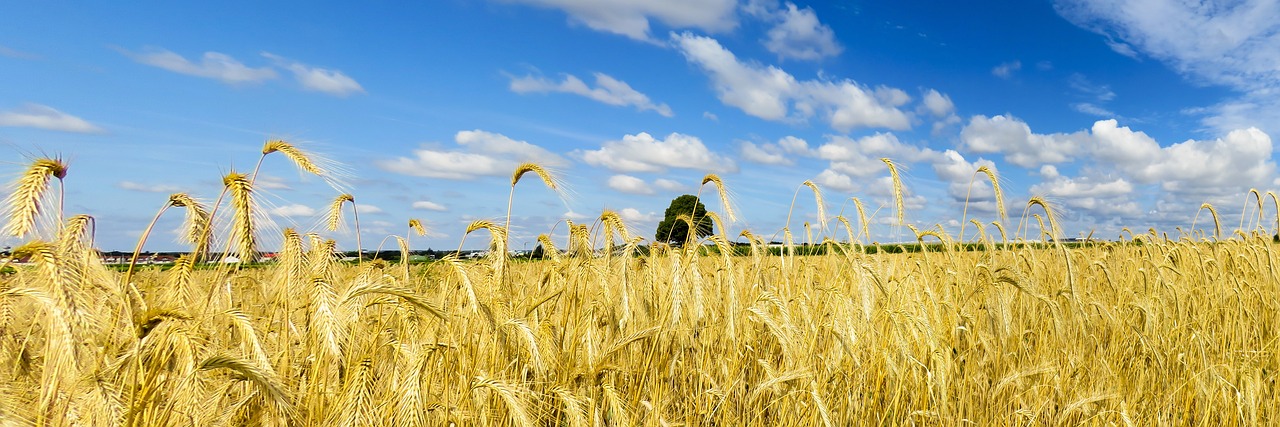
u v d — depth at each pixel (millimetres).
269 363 3611
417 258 6293
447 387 4086
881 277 5777
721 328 5980
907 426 5359
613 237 5531
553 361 4738
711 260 6719
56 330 3004
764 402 5602
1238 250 10484
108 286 3471
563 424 4633
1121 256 10672
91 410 3248
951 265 7371
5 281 3387
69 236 3586
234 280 5594
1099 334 7781
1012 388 6180
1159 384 6652
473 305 4160
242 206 3582
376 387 4180
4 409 3023
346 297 3488
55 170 3512
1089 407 5758
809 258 7227
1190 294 8414
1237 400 5719
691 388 5602
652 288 5750
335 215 5855
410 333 4523
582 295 5234
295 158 4418
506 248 4898
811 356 5328
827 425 4461
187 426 3564
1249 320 7551
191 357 3484
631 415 4641
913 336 5621
